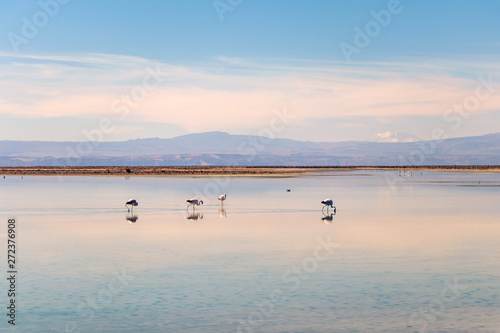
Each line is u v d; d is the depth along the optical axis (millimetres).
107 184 101250
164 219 45938
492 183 105562
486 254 30703
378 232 38500
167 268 27656
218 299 22688
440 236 36719
